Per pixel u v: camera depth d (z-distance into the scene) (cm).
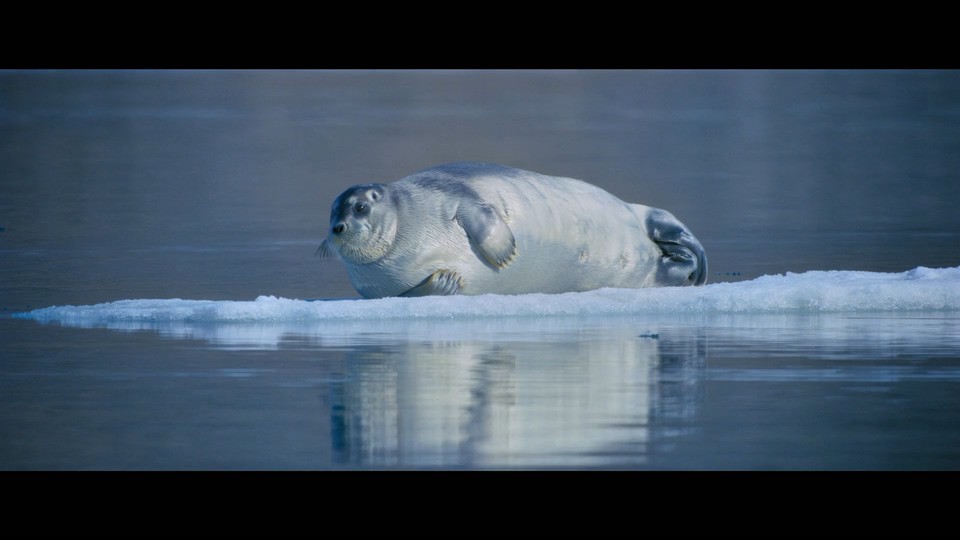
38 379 3856
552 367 3944
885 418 3344
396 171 10862
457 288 5112
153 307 5016
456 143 12825
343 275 6253
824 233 7544
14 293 5662
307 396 3600
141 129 13962
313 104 17312
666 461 2984
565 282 5362
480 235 5056
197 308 4903
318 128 14275
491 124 14750
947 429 3244
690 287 5181
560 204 5306
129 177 10406
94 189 9669
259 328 4697
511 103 17475
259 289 5825
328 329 4653
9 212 8381
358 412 3406
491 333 4544
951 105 16125
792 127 14088
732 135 13438
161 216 8381
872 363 4009
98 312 4978
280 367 3981
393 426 3269
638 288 5422
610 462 2978
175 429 3275
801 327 4656
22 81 19175
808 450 3064
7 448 3123
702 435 3186
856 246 7000
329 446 3111
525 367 3944
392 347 4291
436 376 3825
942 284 5134
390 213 5053
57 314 5016
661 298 5038
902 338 4422
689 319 4853
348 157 11831
